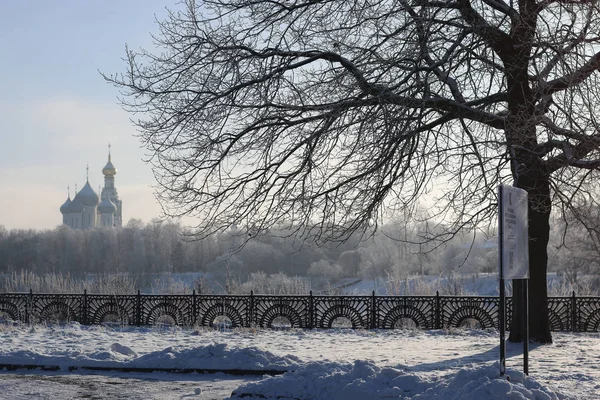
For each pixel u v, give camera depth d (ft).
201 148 55.21
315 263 301.43
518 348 47.96
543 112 43.73
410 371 36.17
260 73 53.57
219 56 55.88
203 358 41.57
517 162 48.49
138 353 47.62
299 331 63.87
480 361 41.29
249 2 55.57
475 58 46.68
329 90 51.26
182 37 56.80
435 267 155.94
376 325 67.10
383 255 227.40
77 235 441.68
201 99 55.16
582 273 166.91
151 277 346.95
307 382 32.27
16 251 441.27
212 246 341.00
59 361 42.78
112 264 401.70
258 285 85.15
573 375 34.45
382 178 50.24
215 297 69.62
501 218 29.40
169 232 382.22
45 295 73.61
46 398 33.53
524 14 46.09
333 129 50.01
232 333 62.59
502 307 28.91
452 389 28.09
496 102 50.06
